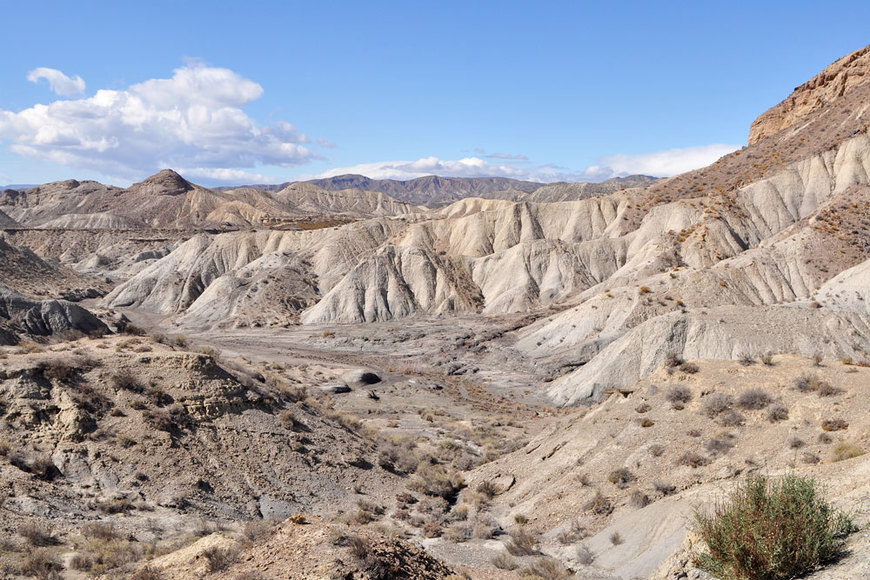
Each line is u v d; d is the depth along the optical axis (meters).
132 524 19.86
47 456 22.84
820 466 15.77
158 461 24.22
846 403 21.66
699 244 88.56
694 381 26.47
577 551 19.94
